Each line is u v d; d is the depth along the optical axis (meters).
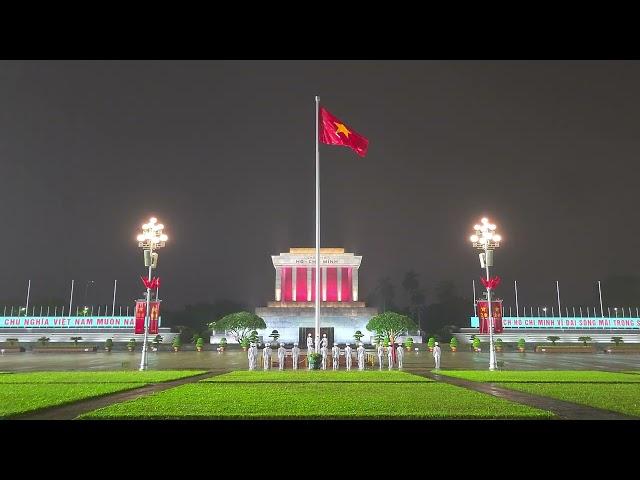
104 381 21.36
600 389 18.55
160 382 21.16
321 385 19.50
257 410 12.88
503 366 33.66
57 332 79.00
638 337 79.31
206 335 84.06
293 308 75.62
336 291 80.12
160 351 62.34
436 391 17.28
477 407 13.49
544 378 23.44
